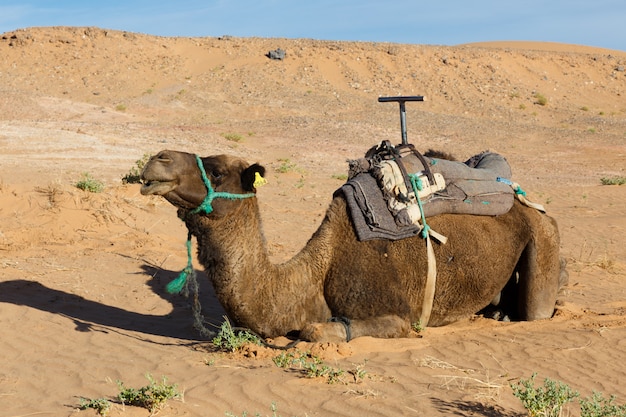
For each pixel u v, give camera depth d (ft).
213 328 26.35
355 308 22.99
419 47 261.03
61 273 34.27
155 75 229.25
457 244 24.57
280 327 22.22
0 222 42.19
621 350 23.52
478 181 25.81
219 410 16.87
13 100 156.46
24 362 21.06
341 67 240.94
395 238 23.48
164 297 31.35
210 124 151.64
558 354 22.74
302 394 17.85
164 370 20.03
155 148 97.40
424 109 214.69
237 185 20.98
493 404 17.67
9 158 75.82
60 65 231.50
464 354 22.25
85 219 43.91
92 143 94.32
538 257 26.27
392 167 24.00
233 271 21.21
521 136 153.07
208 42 255.09
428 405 17.35
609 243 51.16
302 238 46.47
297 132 137.80
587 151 134.62
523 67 263.29
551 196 79.51
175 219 48.03
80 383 19.01
